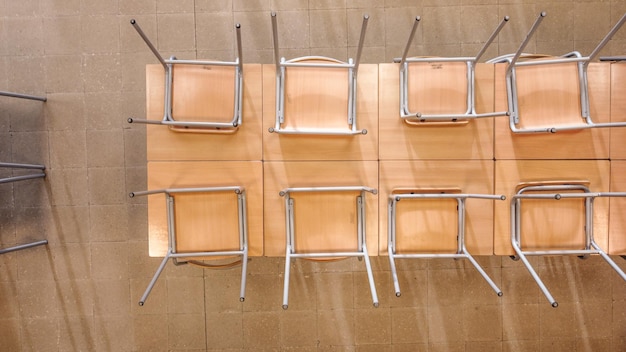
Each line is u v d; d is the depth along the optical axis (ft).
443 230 6.69
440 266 8.83
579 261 8.86
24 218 8.79
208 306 8.82
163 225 6.65
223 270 8.81
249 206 6.70
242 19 8.67
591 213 6.61
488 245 6.72
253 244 6.71
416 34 8.64
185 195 6.61
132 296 8.82
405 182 6.70
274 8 8.66
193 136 6.59
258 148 6.65
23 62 8.67
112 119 8.72
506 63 6.57
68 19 8.66
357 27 8.68
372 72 6.61
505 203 6.68
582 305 8.87
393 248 6.66
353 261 8.82
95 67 8.68
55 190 8.75
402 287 8.82
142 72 8.69
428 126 6.64
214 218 6.64
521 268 8.84
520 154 6.65
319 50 8.68
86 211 8.78
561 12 8.64
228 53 8.70
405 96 6.50
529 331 8.86
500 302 8.84
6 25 8.66
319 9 8.66
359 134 6.62
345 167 6.70
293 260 8.77
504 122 6.62
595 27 8.65
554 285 8.86
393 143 6.67
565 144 6.64
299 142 6.66
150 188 6.59
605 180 6.64
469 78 6.46
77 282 8.82
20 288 8.80
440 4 8.66
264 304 8.82
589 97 6.64
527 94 6.61
